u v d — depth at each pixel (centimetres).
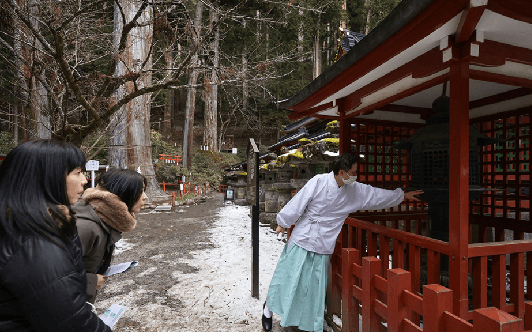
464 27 126
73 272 76
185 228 717
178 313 262
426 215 331
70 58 412
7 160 79
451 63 151
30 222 71
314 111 322
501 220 297
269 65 394
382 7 2489
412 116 313
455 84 150
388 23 145
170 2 292
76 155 87
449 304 130
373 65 184
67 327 72
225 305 278
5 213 72
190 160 2119
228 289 318
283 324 205
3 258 69
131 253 485
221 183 2353
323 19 2184
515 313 168
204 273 376
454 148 152
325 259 213
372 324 177
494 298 166
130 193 138
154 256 465
